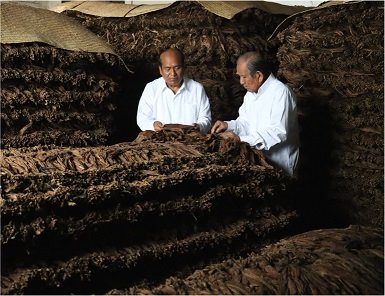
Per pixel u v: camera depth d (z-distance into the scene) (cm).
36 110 372
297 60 436
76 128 388
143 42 478
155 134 329
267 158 346
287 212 330
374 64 386
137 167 277
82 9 517
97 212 260
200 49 461
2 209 234
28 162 265
